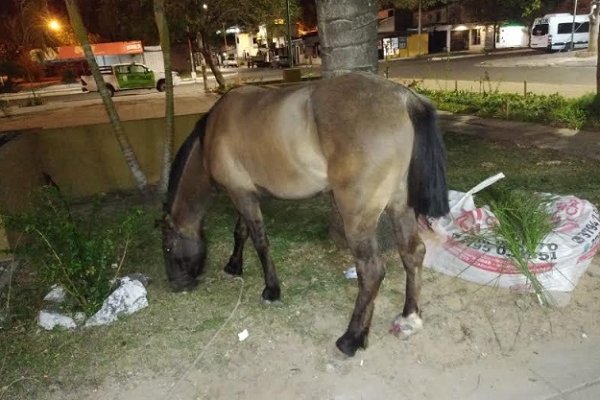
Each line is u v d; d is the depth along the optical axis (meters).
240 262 3.81
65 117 16.64
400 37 43.31
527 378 2.55
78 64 35.09
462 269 3.38
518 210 3.28
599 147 6.90
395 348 2.86
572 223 3.23
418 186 2.58
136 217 3.45
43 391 2.72
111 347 3.04
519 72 18.62
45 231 3.17
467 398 2.45
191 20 19.19
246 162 2.96
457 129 9.11
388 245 3.85
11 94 29.81
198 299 3.53
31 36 13.31
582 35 28.64
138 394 2.67
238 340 3.04
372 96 2.48
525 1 23.61
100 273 3.31
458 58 31.23
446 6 43.69
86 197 6.44
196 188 3.42
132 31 20.28
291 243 4.30
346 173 2.50
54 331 3.22
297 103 2.64
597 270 3.46
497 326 2.96
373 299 2.75
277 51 47.00
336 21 3.50
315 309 3.28
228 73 37.41
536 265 3.07
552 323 2.95
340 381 2.65
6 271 4.14
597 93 9.52
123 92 27.31
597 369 2.56
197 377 2.76
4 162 4.76
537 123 9.02
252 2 19.41
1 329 3.29
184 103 17.91
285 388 2.63
